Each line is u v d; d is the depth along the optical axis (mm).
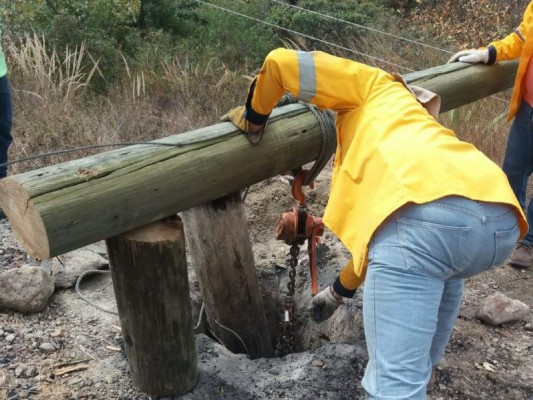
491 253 2047
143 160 2348
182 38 8633
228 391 2773
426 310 2020
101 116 5590
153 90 6488
